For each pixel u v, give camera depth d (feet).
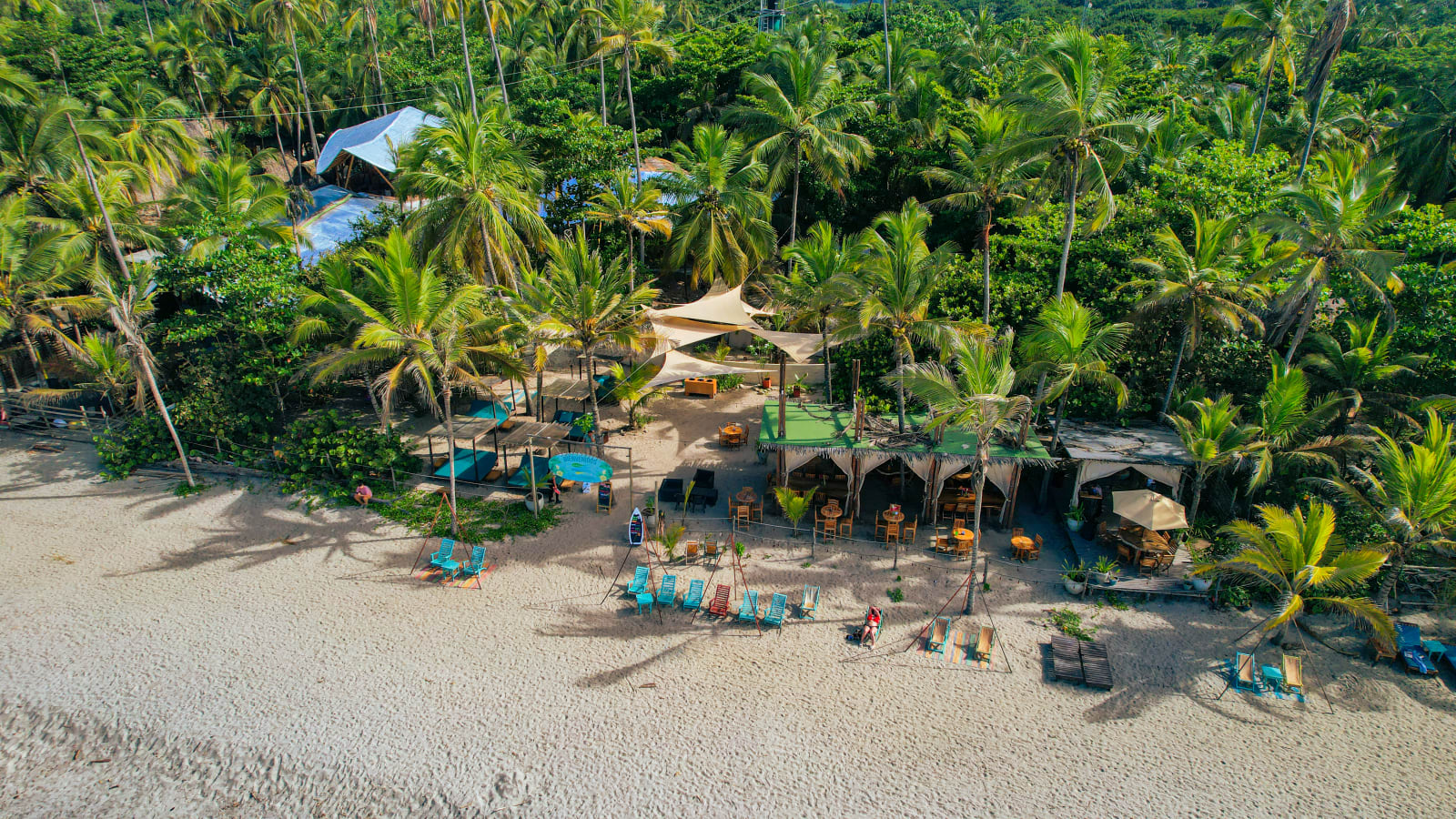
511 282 119.55
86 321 131.03
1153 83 167.73
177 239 119.24
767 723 62.80
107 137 130.11
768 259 150.30
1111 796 56.08
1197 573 72.02
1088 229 91.35
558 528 90.99
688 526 91.30
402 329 82.58
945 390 71.46
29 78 121.80
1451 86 154.71
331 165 203.00
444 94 175.52
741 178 134.21
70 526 89.56
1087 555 84.94
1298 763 58.90
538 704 64.54
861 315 82.23
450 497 92.48
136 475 101.50
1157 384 103.71
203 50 241.14
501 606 77.00
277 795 57.57
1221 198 109.91
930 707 64.44
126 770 59.67
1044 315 85.15
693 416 123.54
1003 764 58.85
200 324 103.55
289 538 88.22
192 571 81.87
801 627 74.28
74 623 73.41
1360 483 85.25
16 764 60.29
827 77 137.59
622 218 138.00
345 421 115.55
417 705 64.34
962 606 77.05
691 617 75.61
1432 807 55.01
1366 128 182.19
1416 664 67.41
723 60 189.16
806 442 90.27
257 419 105.19
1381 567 75.36
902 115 161.79
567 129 149.89
